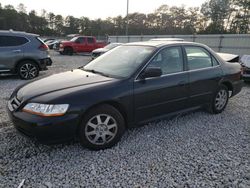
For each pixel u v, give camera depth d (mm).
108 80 3352
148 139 3619
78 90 3041
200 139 3674
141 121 3621
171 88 3811
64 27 95125
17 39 8117
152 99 3611
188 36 21797
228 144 3535
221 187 2562
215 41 19547
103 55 4402
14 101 3215
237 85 5082
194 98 4234
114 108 3270
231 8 54938
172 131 3938
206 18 62156
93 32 76188
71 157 3057
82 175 2705
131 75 3438
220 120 4504
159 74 3484
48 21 94312
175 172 2803
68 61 15445
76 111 2920
